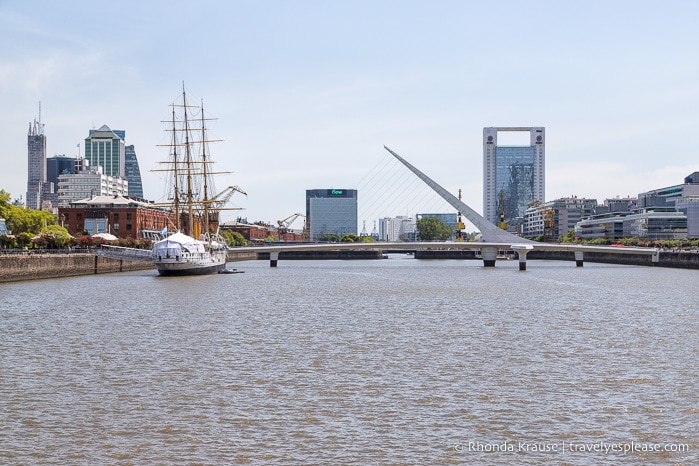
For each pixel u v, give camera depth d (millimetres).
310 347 51156
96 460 28359
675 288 110625
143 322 65062
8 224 156250
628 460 28594
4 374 41969
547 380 40531
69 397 36875
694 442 30391
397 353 48719
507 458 28703
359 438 30750
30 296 91125
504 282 126812
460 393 37625
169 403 35781
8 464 27938
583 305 81688
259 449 29469
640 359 46656
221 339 54781
